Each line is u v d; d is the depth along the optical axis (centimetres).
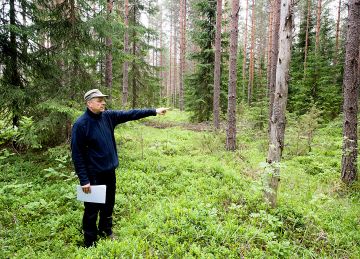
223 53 2117
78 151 441
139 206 630
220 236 482
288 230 537
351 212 640
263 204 602
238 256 447
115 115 496
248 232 501
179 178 809
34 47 962
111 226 515
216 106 1697
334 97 2039
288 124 1645
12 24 855
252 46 3284
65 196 610
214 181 779
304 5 3011
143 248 444
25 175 768
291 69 2702
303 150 1215
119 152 1073
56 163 862
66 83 917
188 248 455
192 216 524
